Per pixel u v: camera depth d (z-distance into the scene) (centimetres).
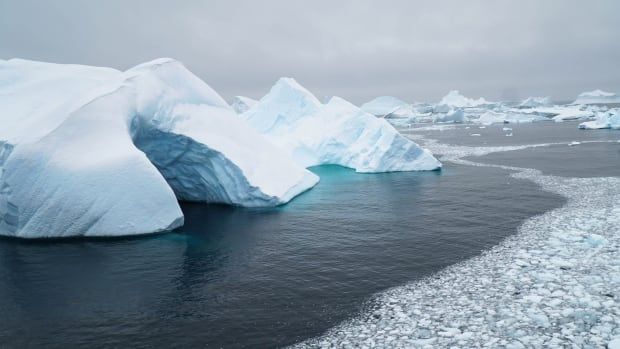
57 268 1594
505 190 2798
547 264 1495
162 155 2569
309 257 1667
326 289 1363
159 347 1048
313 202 2661
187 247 1817
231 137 2697
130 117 2252
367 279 1435
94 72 2867
